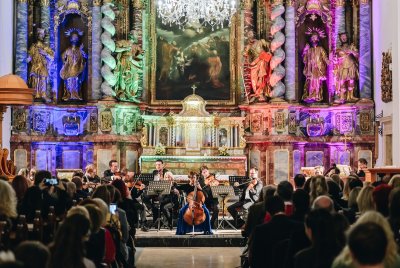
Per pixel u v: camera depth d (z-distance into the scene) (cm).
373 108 2805
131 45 2895
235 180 2458
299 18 2917
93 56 2880
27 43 2827
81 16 2927
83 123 2905
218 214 2427
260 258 941
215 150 2847
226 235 2069
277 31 2869
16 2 2800
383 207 911
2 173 2031
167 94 2975
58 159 2889
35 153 2805
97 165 2817
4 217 906
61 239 643
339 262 566
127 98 2908
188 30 2972
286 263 795
